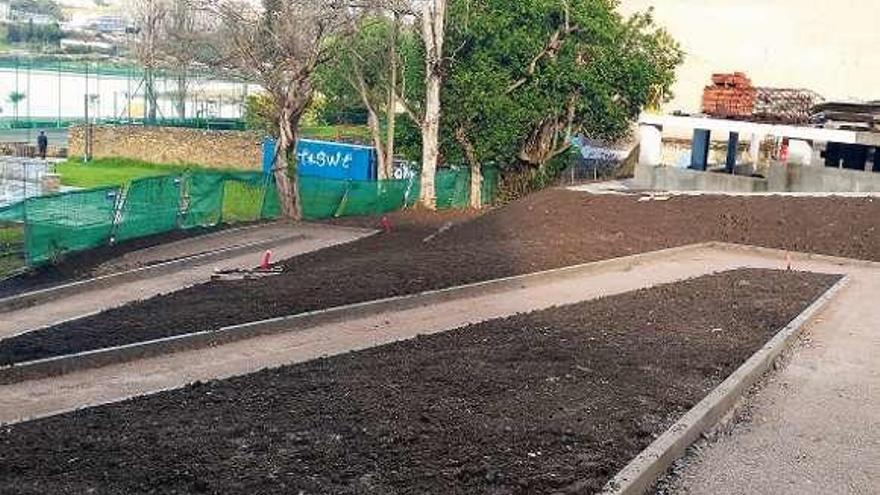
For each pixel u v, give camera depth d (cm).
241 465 614
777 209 1952
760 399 834
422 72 2698
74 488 577
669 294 1301
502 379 827
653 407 752
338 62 2930
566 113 2725
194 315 1184
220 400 792
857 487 638
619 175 3212
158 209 1947
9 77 5947
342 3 2148
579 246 1725
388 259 1583
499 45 2528
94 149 3828
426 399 764
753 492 621
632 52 2703
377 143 2898
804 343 1047
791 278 1441
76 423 736
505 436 671
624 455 641
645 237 1842
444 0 2403
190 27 3622
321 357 988
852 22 3384
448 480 589
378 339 1102
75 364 983
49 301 1370
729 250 1777
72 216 1703
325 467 611
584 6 2556
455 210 2486
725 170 2586
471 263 1535
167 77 5991
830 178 2167
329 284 1364
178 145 3638
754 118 2447
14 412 838
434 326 1165
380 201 2516
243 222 2167
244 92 4944
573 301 1309
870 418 791
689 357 925
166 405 785
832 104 2398
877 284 1446
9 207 1593
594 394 782
